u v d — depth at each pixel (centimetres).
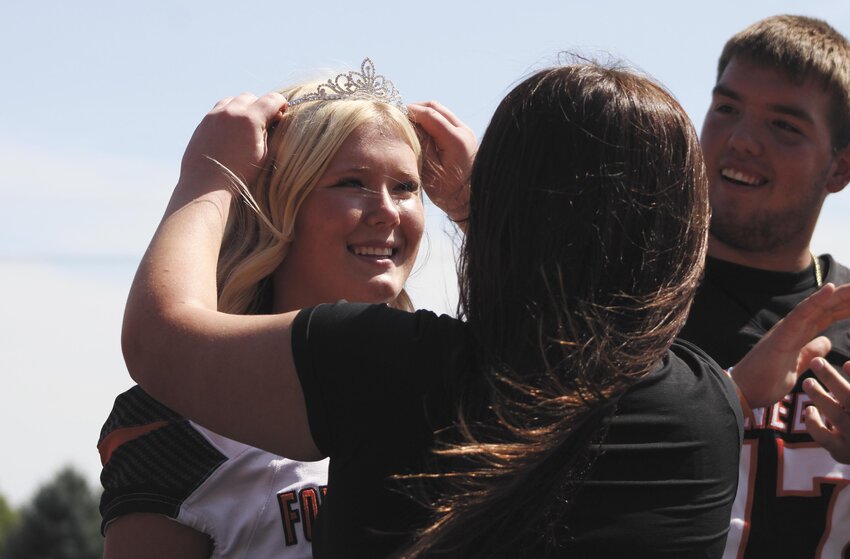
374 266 318
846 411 298
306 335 208
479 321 212
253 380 207
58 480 4631
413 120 335
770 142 405
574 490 202
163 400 215
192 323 214
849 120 417
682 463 208
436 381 205
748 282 408
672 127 217
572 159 211
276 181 315
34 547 4469
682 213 214
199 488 286
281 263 325
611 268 208
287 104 323
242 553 285
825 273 423
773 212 405
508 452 192
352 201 313
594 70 223
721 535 212
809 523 362
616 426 206
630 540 201
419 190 331
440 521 193
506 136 218
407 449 204
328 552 209
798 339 286
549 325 205
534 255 209
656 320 207
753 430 372
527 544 200
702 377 225
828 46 414
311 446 208
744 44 421
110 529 287
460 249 226
